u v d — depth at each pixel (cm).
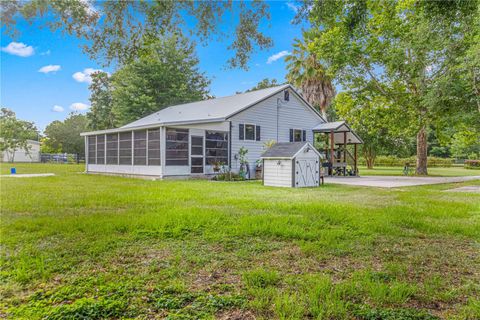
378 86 1716
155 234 407
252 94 1812
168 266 300
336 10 529
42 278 267
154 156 1396
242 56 519
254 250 350
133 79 2669
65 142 4509
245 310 216
